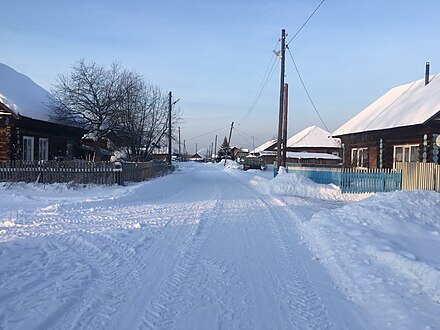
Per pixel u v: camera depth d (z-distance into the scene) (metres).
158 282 6.20
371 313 5.14
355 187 20.03
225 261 7.48
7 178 19.11
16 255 7.43
